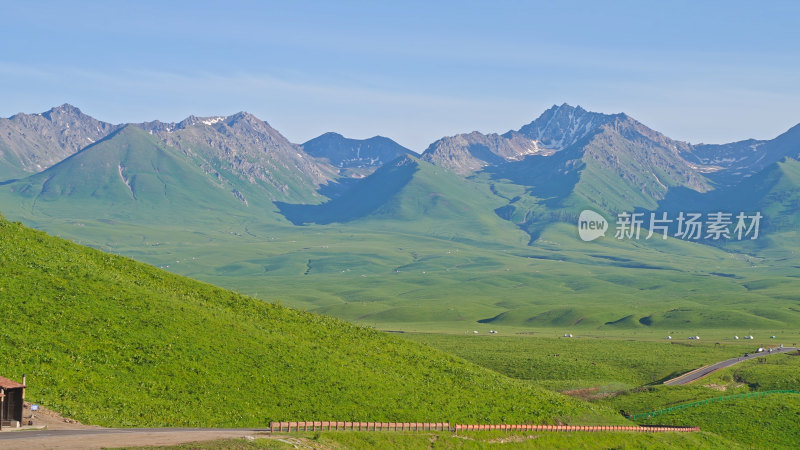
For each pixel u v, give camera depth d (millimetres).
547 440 96438
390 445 78875
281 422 77625
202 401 85562
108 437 62969
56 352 85625
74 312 96938
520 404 115062
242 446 63844
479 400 112062
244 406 87438
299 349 111250
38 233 124938
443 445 84250
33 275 104062
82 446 58438
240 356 101000
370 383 105625
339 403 95125
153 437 64500
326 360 110125
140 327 99250
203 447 61250
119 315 100562
